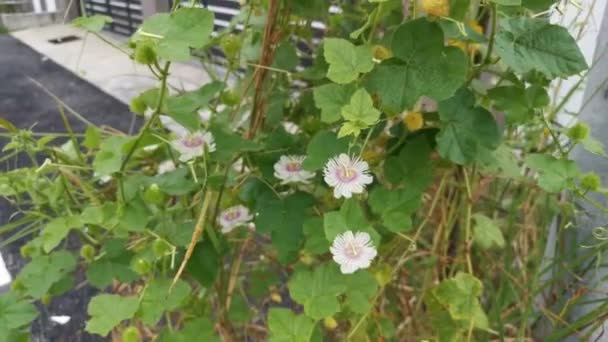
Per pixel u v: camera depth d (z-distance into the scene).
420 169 0.39
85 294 0.59
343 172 0.35
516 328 0.50
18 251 0.62
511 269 0.50
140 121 0.73
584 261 0.45
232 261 0.48
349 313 0.40
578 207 0.45
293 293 0.35
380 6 0.35
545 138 0.52
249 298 0.58
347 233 0.33
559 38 0.33
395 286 0.49
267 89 0.47
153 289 0.36
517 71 0.33
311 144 0.38
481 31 0.40
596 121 0.44
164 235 0.39
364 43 0.38
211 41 0.49
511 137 0.53
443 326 0.43
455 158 0.36
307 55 0.54
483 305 0.51
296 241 0.40
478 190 0.48
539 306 0.48
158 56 0.33
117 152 0.37
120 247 0.41
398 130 0.41
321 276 0.35
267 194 0.42
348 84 0.36
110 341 0.54
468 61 0.34
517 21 0.34
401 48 0.33
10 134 0.45
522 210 0.53
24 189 0.44
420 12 0.38
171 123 0.49
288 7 0.46
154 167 0.49
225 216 0.43
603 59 0.43
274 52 0.46
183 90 0.55
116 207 0.39
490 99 0.40
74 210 0.46
